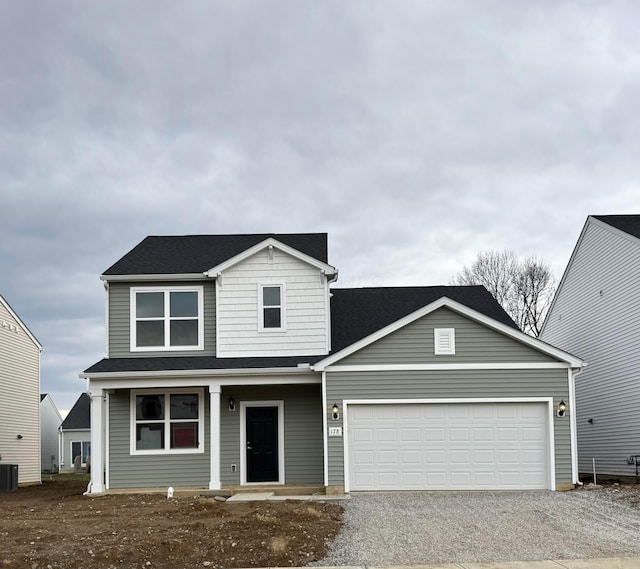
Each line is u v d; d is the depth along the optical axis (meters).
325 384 19.80
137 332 22.16
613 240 26.12
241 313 21.97
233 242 24.62
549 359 19.81
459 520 14.96
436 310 20.02
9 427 29.22
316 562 11.88
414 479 19.58
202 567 11.55
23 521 14.71
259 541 12.53
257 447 21.52
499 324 19.81
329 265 21.94
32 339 32.12
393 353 19.88
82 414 56.06
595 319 27.78
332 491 19.25
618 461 25.77
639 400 24.17
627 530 13.89
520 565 11.48
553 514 15.52
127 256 23.52
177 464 21.36
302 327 21.89
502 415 19.78
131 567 11.34
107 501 18.27
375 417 19.78
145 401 21.66
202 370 20.31
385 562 11.80
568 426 19.62
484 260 48.34
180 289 22.33
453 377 19.78
